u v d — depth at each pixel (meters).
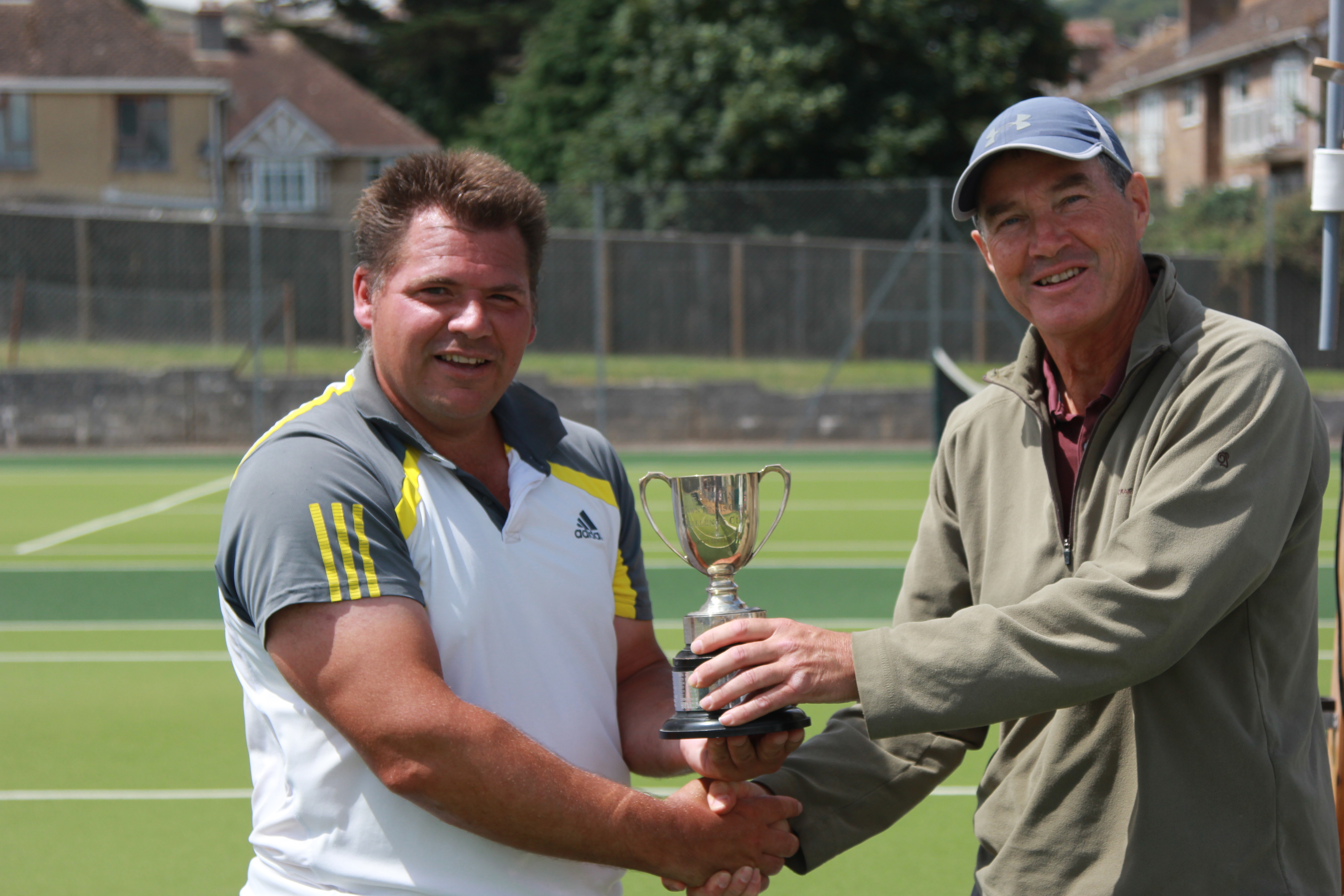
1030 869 2.15
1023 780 2.26
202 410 16.14
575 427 2.34
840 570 8.85
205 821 4.45
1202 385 2.02
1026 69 24.81
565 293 18.05
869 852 4.19
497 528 2.09
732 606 2.18
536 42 28.72
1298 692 2.12
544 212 2.14
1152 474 2.03
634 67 24.69
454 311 2.02
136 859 4.11
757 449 15.75
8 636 7.23
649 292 17.88
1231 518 1.93
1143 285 2.23
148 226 20.28
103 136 30.38
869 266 16.86
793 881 3.96
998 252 2.21
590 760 2.14
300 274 19.55
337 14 43.56
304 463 1.99
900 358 16.73
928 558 2.46
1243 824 2.03
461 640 2.02
